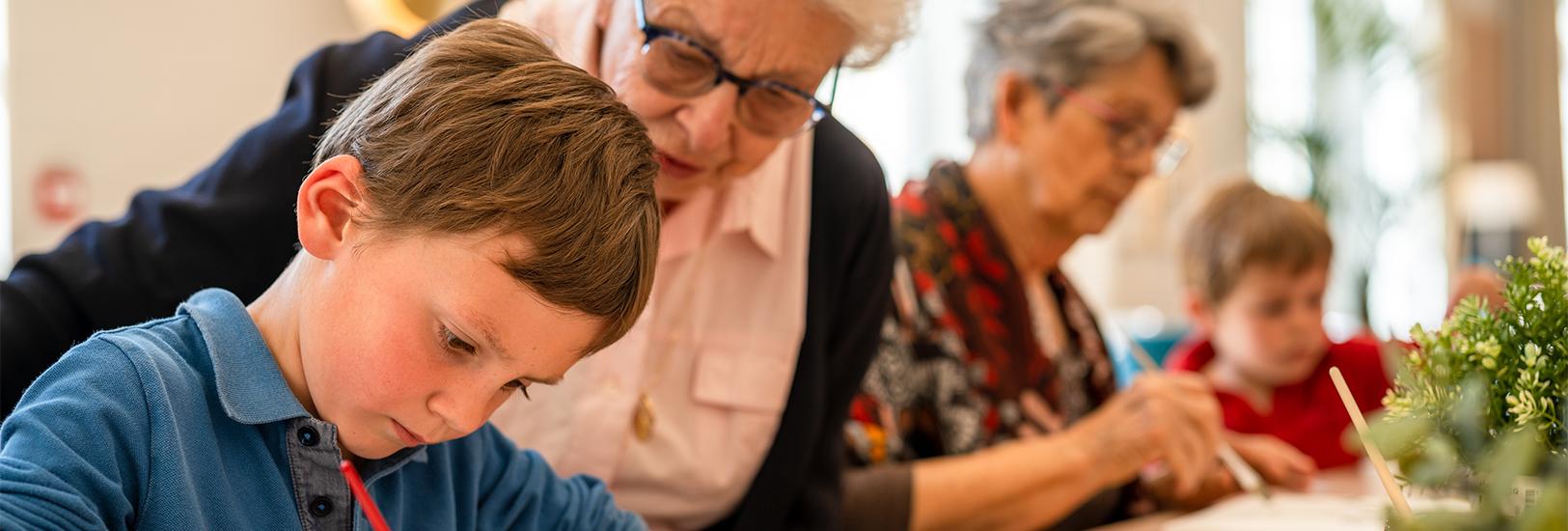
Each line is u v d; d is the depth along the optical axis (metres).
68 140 2.74
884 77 4.94
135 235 1.15
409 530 0.94
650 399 1.35
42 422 0.77
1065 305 2.08
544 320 0.79
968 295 1.87
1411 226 6.71
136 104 2.84
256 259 1.15
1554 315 0.78
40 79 2.71
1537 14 7.01
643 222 0.83
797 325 1.38
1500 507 0.68
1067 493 1.66
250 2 3.00
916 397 1.80
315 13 3.12
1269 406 2.45
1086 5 1.87
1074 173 1.90
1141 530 1.69
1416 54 6.56
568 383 1.30
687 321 1.36
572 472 1.30
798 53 1.12
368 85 0.99
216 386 0.84
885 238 1.45
